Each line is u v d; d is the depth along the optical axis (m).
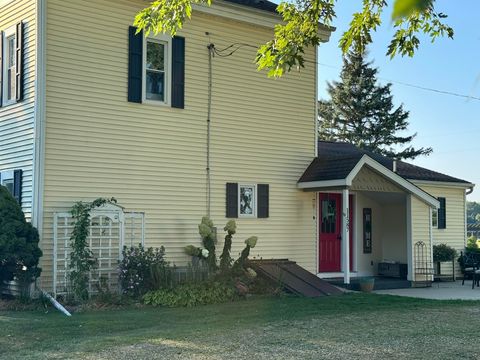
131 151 12.95
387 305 11.66
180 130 13.70
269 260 14.53
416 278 16.39
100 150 12.52
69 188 12.08
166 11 9.47
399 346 7.56
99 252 12.06
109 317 9.75
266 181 15.08
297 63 10.21
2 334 8.25
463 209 21.58
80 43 12.37
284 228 15.32
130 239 12.78
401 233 17.34
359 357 6.92
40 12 11.87
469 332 8.62
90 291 11.73
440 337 8.20
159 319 9.59
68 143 12.12
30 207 11.85
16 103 12.62
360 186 15.16
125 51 12.98
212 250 13.00
